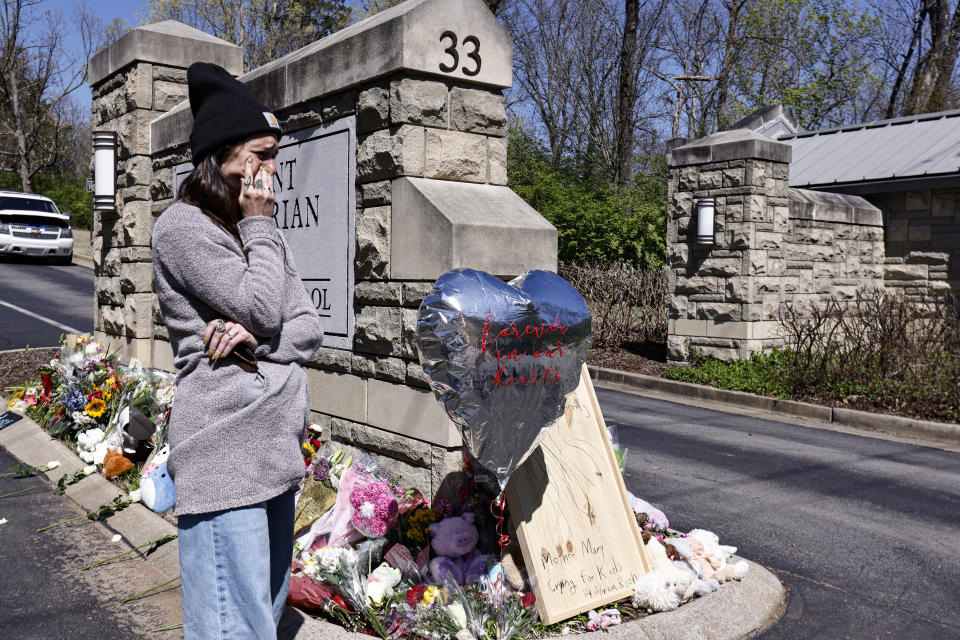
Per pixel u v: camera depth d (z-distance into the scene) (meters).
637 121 33.53
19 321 12.45
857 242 12.20
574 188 22.95
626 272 13.45
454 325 2.79
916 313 9.06
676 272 10.85
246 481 2.09
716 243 10.28
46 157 38.41
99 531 4.36
